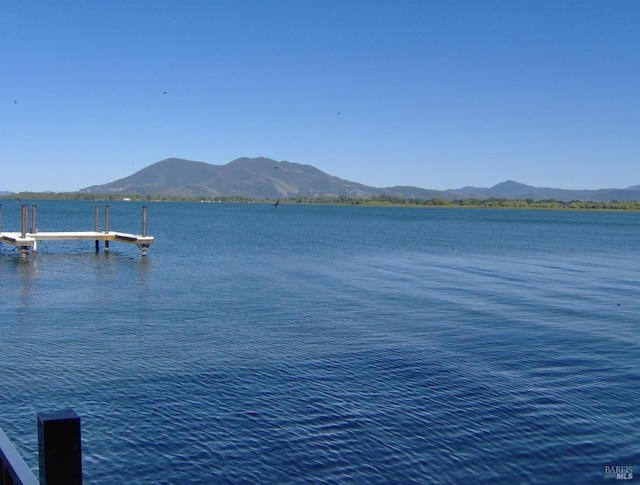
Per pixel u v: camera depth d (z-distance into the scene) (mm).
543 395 13711
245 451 10797
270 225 94875
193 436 11328
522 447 11172
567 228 106750
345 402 13062
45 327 19344
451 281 31875
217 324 20141
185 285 28844
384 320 21203
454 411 12695
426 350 17219
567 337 19031
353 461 10523
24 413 12203
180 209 187750
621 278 34781
